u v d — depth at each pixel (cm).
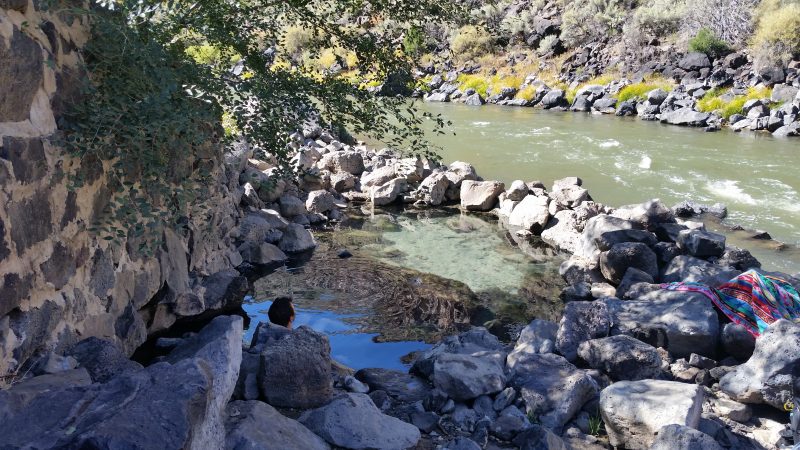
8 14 361
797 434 414
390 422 412
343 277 777
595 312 594
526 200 1018
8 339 349
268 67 626
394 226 1000
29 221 368
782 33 2266
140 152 438
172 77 459
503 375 495
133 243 506
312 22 684
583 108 2492
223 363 386
